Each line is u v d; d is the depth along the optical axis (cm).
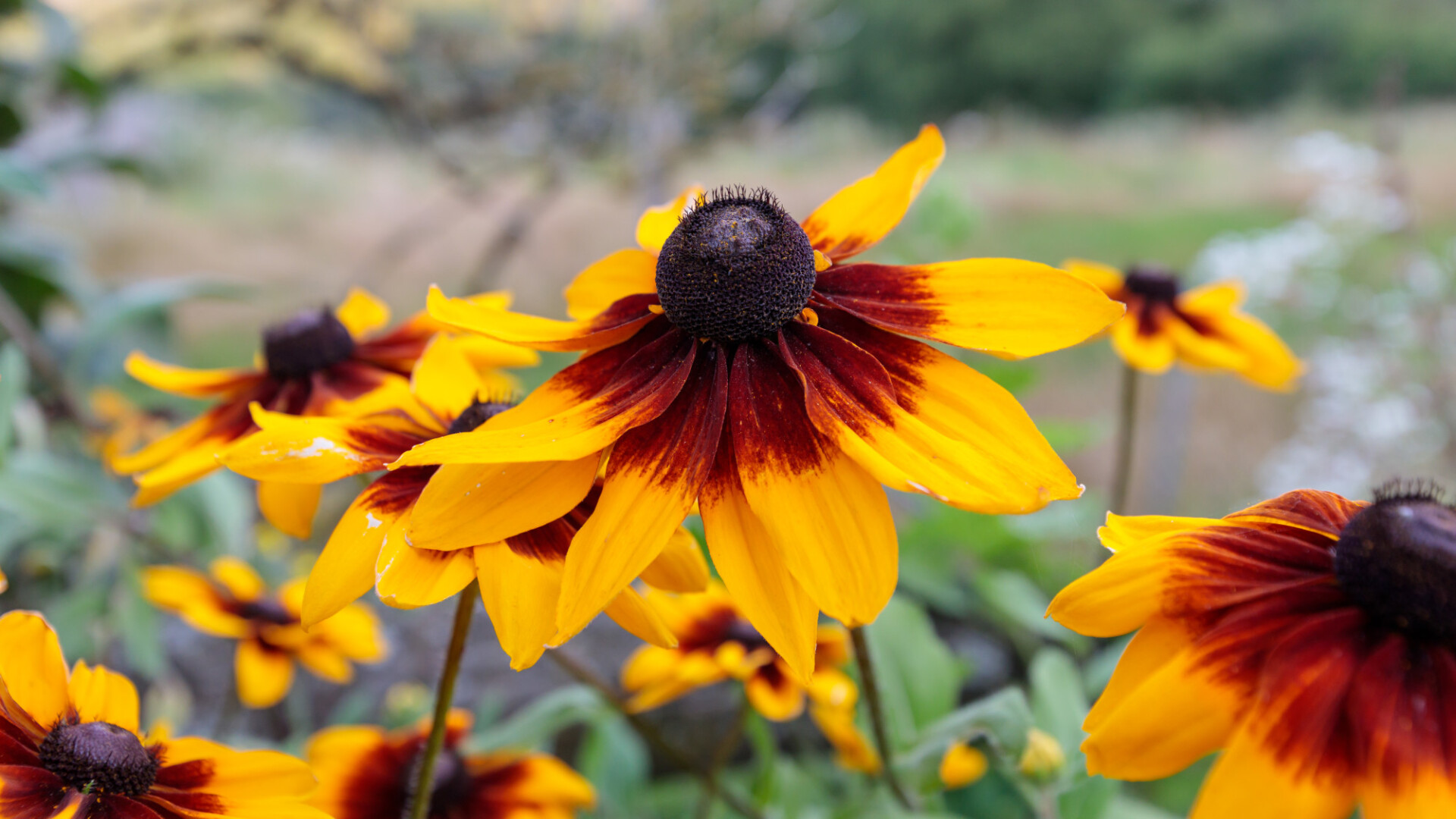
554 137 79
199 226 116
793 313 23
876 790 33
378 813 31
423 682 56
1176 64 403
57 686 23
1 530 40
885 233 24
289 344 30
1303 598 20
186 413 58
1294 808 19
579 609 20
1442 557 20
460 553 22
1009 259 23
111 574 44
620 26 79
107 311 49
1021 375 39
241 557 47
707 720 53
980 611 54
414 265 107
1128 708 20
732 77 83
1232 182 188
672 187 83
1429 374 79
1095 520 44
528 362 29
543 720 34
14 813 22
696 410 22
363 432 24
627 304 24
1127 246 144
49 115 64
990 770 41
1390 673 20
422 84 79
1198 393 103
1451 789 19
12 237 53
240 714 52
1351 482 77
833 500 21
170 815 22
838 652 33
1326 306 88
